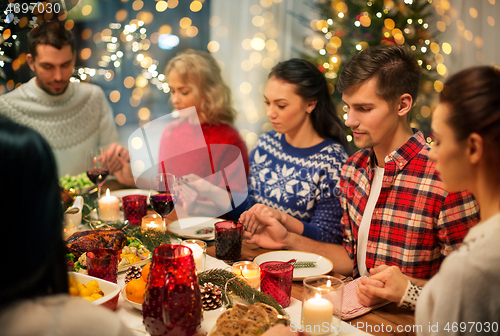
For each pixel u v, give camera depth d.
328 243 1.47
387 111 1.20
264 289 0.94
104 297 0.86
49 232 0.49
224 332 0.75
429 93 3.29
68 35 2.34
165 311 0.73
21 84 2.51
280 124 1.79
